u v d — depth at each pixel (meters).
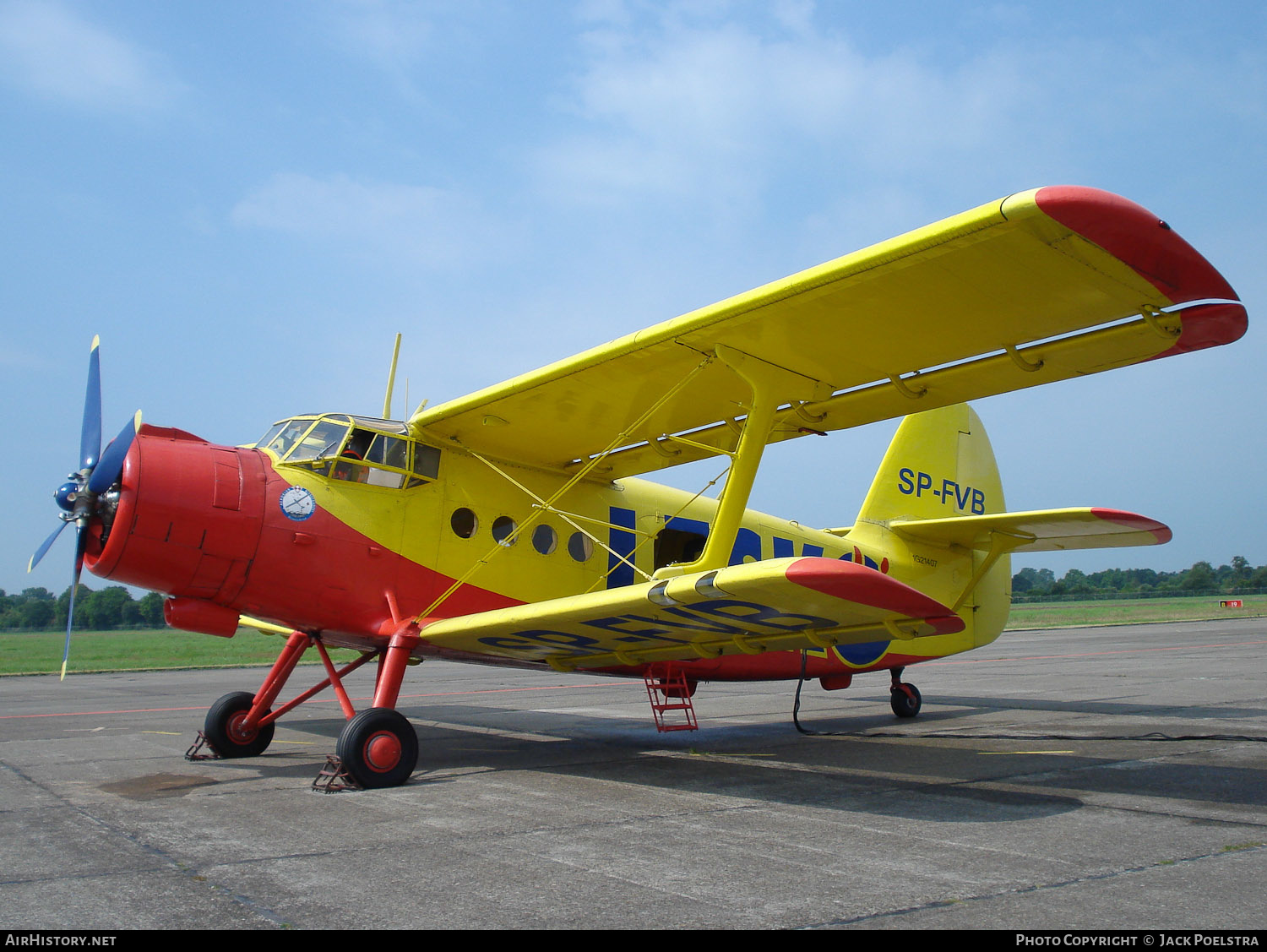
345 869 4.01
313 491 7.37
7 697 15.04
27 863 4.12
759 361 6.92
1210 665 18.86
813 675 10.71
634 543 9.44
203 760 7.54
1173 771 6.73
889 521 11.99
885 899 3.55
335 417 7.73
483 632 6.82
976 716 11.21
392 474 7.81
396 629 7.30
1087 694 13.52
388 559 7.61
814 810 5.37
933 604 5.50
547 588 8.63
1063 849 4.35
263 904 3.51
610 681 18.92
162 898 3.59
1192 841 4.51
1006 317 6.08
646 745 8.68
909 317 6.16
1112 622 44.56
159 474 6.71
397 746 6.30
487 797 5.86
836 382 7.37
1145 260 5.17
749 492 7.21
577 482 9.18
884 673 19.38
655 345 6.70
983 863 4.09
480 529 8.27
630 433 7.86
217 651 33.28
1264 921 3.27
